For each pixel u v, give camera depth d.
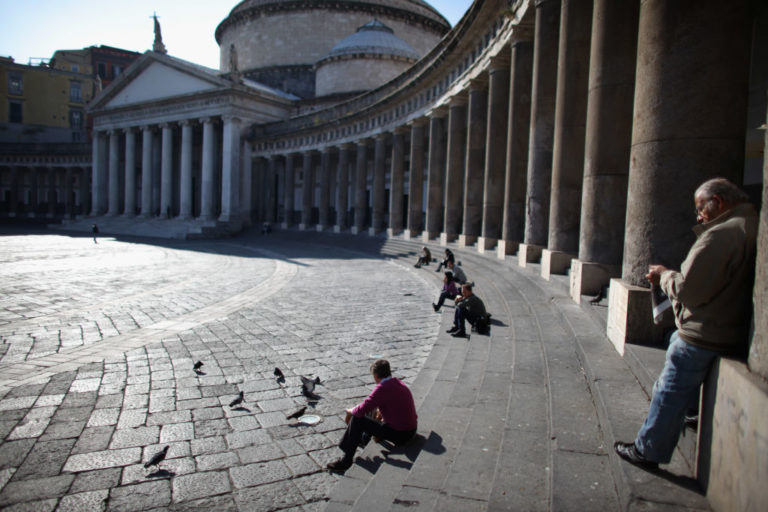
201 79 52.16
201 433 5.76
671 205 5.61
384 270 22.92
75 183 72.19
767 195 2.73
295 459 5.21
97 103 60.88
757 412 2.55
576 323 7.64
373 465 4.98
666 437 3.48
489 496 3.79
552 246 11.55
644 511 3.13
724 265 3.10
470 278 15.84
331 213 49.44
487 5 18.72
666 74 5.59
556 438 4.45
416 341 9.95
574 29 10.81
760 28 7.30
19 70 73.56
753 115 7.46
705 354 3.23
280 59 63.00
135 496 4.48
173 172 60.91
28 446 5.37
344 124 40.91
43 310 12.77
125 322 11.53
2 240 39.28
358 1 60.84
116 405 6.53
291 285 17.91
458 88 23.75
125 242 40.72
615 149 8.36
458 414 5.73
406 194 40.94
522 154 16.22
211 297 15.21
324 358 8.77
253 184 52.97
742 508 2.69
